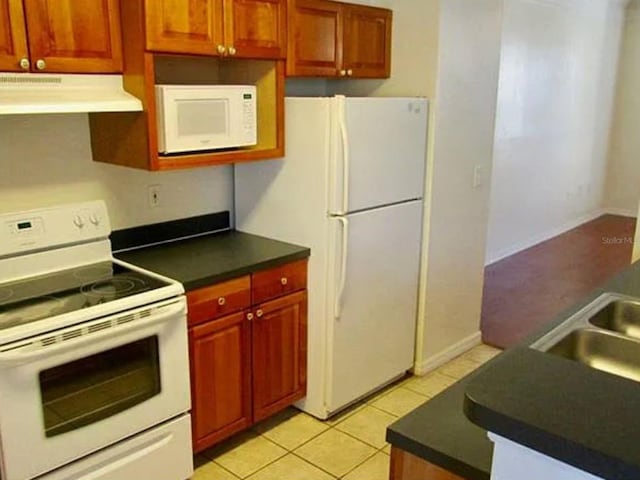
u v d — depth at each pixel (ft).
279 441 9.35
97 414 6.87
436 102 10.24
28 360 6.09
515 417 2.89
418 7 10.12
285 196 9.54
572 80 21.68
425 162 10.50
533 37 18.62
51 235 7.95
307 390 9.98
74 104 6.89
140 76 7.39
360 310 9.86
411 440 4.06
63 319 6.38
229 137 8.55
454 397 4.63
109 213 8.94
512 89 18.11
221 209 10.40
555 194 22.47
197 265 8.45
